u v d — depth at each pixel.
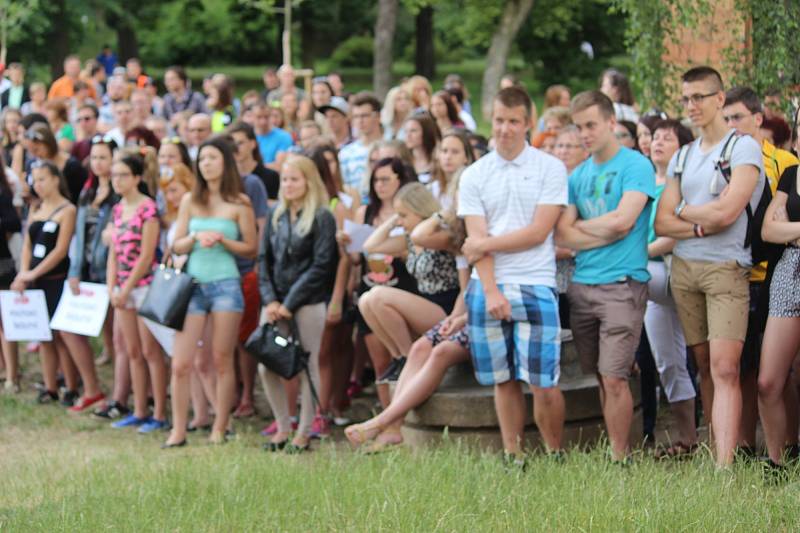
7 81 41.12
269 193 24.00
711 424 16.05
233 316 20.50
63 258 24.30
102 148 23.52
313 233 19.66
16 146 29.12
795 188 14.88
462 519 13.38
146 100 31.02
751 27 20.70
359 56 107.69
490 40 72.62
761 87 20.12
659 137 17.72
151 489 15.72
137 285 22.23
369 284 19.39
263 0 57.41
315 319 19.72
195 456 19.06
